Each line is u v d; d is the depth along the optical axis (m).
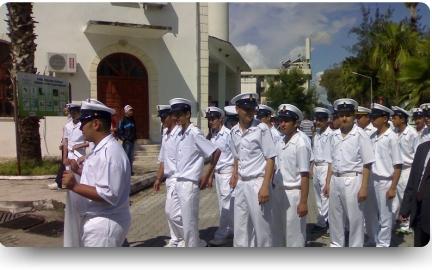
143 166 13.99
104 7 15.33
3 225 7.39
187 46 16.47
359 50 20.28
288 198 5.59
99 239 4.00
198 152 5.78
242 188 5.48
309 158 5.47
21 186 10.13
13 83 11.28
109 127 4.08
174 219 5.87
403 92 16.92
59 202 8.42
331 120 7.66
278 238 5.63
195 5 16.48
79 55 15.10
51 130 14.77
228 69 22.19
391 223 6.48
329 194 6.18
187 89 16.50
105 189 3.89
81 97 15.13
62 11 14.81
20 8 11.41
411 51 18.59
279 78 27.98
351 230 6.00
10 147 14.52
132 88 15.99
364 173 5.82
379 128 6.59
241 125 5.49
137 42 15.84
